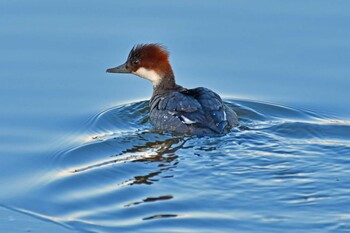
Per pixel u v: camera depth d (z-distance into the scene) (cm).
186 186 1348
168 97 1644
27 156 1500
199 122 1563
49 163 1470
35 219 1253
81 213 1269
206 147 1503
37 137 1575
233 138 1534
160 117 1622
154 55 1770
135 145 1531
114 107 1723
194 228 1201
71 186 1367
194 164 1427
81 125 1631
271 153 1470
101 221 1234
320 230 1184
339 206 1266
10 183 1395
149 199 1304
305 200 1290
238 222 1217
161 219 1231
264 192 1319
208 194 1316
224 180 1365
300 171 1395
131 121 1667
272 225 1204
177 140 1541
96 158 1479
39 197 1334
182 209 1266
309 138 1544
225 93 1761
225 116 1583
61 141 1562
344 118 1650
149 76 1781
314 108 1692
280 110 1688
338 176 1375
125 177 1389
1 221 1249
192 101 1597
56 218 1255
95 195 1328
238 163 1429
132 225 1214
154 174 1395
